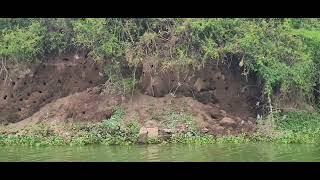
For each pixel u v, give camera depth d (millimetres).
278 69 22422
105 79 24109
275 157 16438
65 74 24641
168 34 23375
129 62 22984
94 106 22969
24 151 18984
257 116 22766
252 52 22812
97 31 22906
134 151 18359
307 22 24766
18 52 24109
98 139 20812
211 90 23844
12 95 24516
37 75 24797
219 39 23266
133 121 21922
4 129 22766
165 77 23391
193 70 23484
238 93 24062
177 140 20438
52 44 24594
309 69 22953
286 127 22281
